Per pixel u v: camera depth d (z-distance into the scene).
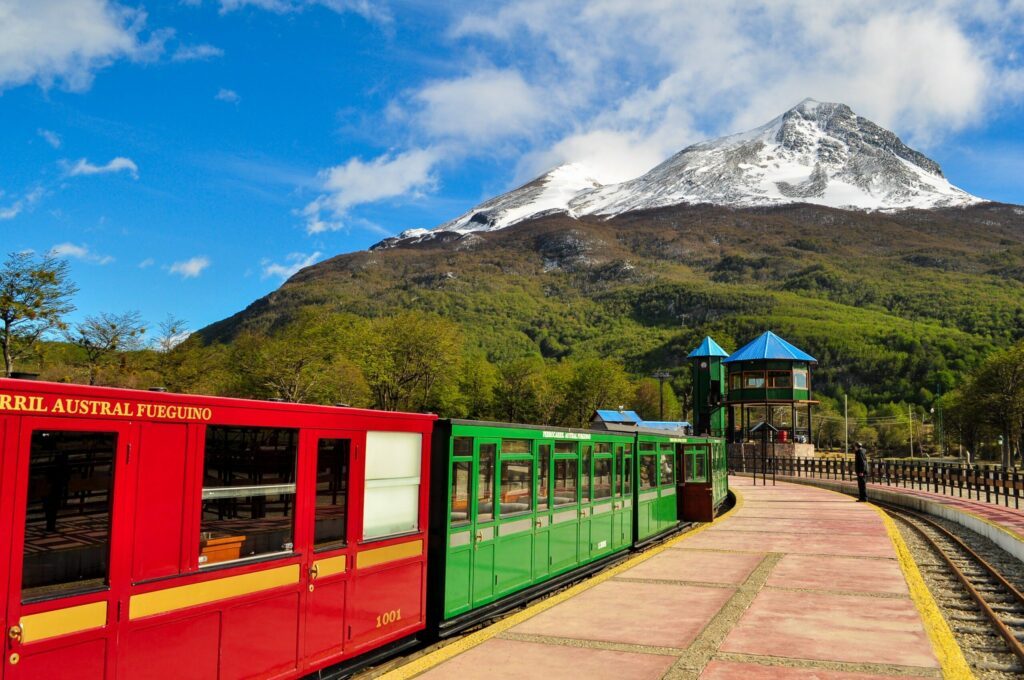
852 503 29.45
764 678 7.75
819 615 10.47
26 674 4.89
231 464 6.46
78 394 5.28
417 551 8.88
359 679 7.95
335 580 7.55
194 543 6.08
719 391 65.75
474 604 9.80
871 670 7.98
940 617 10.34
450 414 92.19
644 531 17.23
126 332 47.22
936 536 20.27
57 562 5.14
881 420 131.50
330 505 7.56
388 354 73.56
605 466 14.78
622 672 8.00
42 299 40.03
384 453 8.38
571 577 12.88
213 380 58.16
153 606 5.72
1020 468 85.56
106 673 5.37
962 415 92.12
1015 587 13.17
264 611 6.68
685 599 11.53
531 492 11.48
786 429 70.31
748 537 18.84
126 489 5.58
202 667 6.09
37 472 5.03
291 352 63.47
